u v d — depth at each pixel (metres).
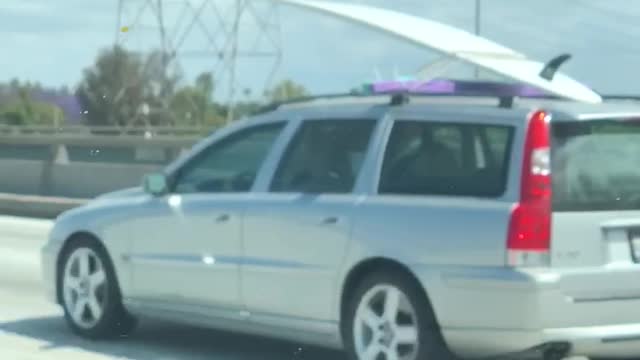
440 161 8.11
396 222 8.10
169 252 9.59
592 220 7.80
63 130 72.69
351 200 8.41
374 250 8.18
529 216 7.61
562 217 7.70
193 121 72.25
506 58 8.49
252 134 9.30
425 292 7.94
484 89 8.29
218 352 9.85
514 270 7.59
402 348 8.12
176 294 9.56
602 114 7.95
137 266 9.84
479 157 7.94
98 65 79.19
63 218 10.51
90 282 10.24
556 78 8.51
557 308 7.61
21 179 28.22
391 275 8.13
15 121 83.19
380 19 8.72
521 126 7.80
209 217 9.27
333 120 8.79
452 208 7.88
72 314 10.39
